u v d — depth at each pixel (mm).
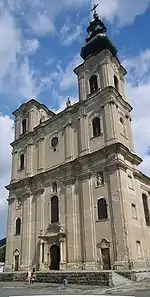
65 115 46844
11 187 50656
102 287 26328
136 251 33625
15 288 30547
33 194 46844
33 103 55844
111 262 32906
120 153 37312
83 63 48438
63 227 39719
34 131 51875
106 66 45031
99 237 35094
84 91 46156
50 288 28391
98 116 41906
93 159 39438
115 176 35875
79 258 36344
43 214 43594
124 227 33000
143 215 38344
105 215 35500
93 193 37719
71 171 41719
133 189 38219
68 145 44125
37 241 42562
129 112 45812
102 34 50375
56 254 39938
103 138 39875
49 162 46688
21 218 46719
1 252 73875
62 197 41781
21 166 52250
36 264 41312
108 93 41750
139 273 29906
